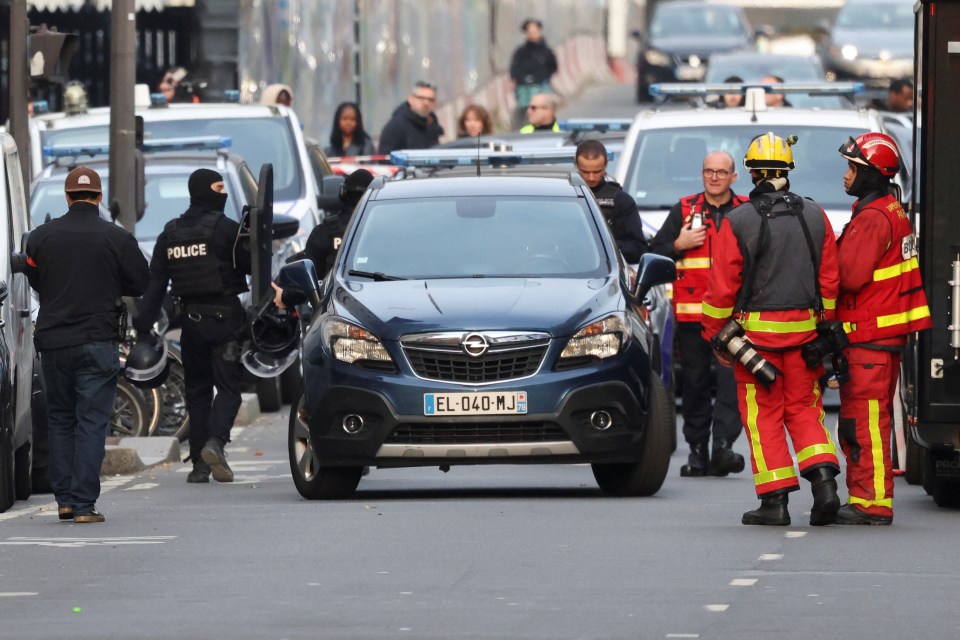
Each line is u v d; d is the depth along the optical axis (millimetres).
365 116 118750
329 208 59094
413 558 36438
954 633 29406
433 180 51469
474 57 139250
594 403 44812
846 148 41500
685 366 52406
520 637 29156
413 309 45531
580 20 198625
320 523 41562
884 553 36969
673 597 32281
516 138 84438
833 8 195000
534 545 37906
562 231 49188
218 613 31203
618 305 46188
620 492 47031
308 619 30578
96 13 118875
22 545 39375
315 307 48094
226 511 44562
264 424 68500
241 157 75500
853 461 41250
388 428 44656
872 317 41125
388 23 121375
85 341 43625
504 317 45062
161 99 81562
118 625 30375
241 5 116250
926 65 43219
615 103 179500
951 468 44125
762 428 40906
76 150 73312
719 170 52219
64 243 43969
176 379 62344
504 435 44719
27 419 49719
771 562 35812
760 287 40562
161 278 52375
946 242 43188
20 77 62938
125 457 55281
